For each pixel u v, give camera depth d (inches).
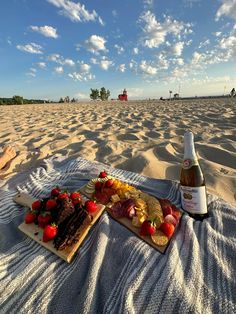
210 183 104.7
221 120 279.0
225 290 50.5
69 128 270.4
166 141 180.5
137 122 302.7
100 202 81.6
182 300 47.9
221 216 73.9
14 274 56.3
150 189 96.4
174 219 69.5
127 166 134.3
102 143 184.5
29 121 350.6
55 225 65.7
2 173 130.5
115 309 47.4
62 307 49.5
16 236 70.6
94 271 55.4
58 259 61.0
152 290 50.2
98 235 66.7
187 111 419.8
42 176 108.7
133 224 69.4
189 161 73.5
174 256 58.2
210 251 60.3
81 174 107.5
